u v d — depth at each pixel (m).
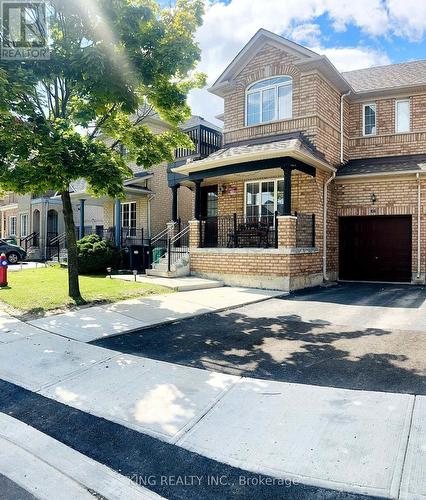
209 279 12.41
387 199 12.90
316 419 3.44
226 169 12.16
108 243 15.09
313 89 12.52
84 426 3.53
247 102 14.16
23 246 25.05
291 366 4.81
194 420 3.53
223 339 6.06
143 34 7.96
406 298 9.68
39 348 5.64
